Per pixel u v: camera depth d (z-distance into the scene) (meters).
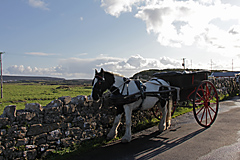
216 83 16.44
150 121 8.63
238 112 9.80
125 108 6.04
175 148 5.28
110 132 6.49
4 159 4.61
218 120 8.24
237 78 20.95
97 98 5.70
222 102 13.96
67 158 5.11
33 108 5.20
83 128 6.15
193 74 7.46
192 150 5.04
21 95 37.69
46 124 5.36
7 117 4.79
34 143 5.10
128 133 6.07
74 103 6.06
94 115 6.50
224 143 5.37
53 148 5.40
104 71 5.84
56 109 5.58
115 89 5.98
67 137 5.73
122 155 5.09
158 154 4.96
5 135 4.70
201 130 6.84
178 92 7.17
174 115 9.88
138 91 6.18
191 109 11.40
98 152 5.41
